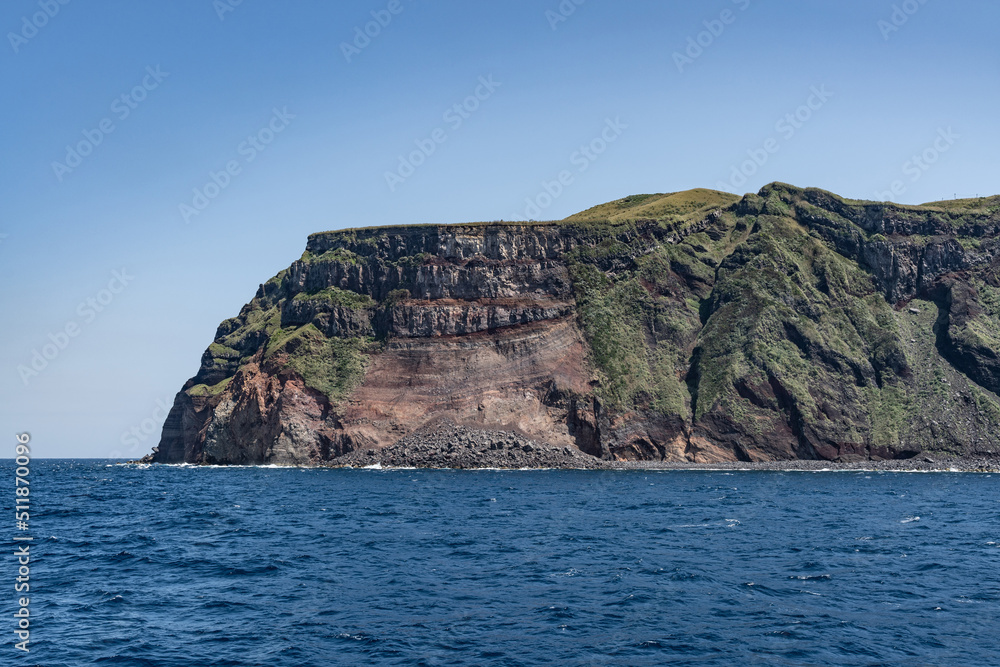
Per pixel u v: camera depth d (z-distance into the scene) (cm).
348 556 4769
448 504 7812
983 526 6103
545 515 6819
